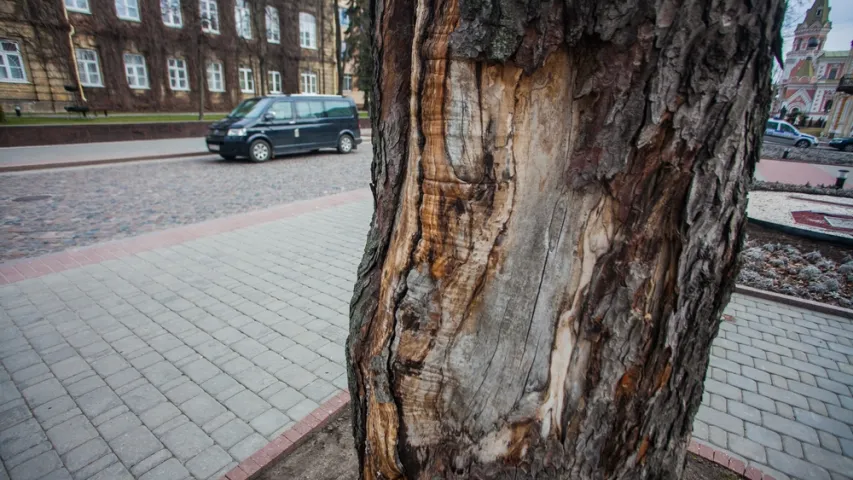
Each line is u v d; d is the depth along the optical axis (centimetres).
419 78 117
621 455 140
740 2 99
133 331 394
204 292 471
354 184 1027
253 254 580
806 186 1086
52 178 972
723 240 129
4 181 920
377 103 151
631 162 112
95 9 2164
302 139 1353
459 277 128
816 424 303
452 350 134
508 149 117
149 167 1148
